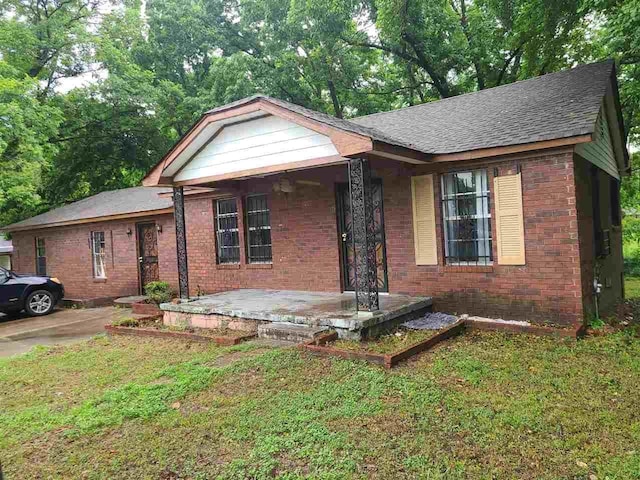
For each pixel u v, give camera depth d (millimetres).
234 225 10695
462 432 3521
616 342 5727
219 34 23109
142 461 3344
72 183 22812
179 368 5512
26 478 3203
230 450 3438
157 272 13055
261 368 5242
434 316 7164
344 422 3783
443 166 7375
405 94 21969
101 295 14383
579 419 3646
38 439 3830
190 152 8008
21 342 8242
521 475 2941
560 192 6328
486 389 4352
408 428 3625
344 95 22281
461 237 7422
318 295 8602
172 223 12125
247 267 10359
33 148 13945
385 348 5586
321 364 5246
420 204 7672
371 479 2955
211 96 19828
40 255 16562
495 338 6125
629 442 3291
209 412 4141
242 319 7285
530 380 4523
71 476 3209
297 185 9359
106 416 4172
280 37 19719
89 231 14617
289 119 6531
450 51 17703
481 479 2904
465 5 20562
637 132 15125
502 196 6809
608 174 9070
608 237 8594
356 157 6277
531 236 6598
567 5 10930
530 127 6660
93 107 19781
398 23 16375
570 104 7051
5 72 14703
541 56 14359
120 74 19891
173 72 23516
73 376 5594
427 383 4508
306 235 9289
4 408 4629
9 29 17250
